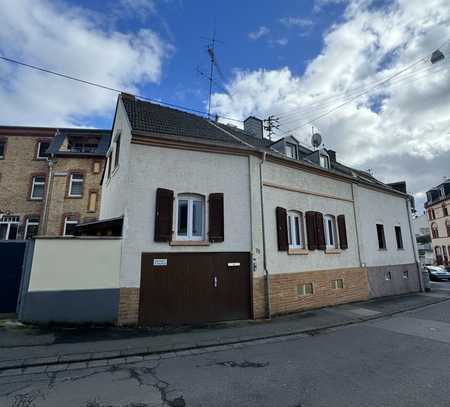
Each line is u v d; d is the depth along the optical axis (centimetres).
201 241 824
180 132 909
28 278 684
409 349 592
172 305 760
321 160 1420
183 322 763
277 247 966
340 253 1201
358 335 711
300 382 426
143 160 794
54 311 674
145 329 699
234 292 845
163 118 1016
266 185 982
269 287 902
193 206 860
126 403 364
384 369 477
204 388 406
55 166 1731
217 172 891
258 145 1266
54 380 430
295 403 363
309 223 1096
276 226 983
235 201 900
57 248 701
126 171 802
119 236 759
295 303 976
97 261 717
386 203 1585
